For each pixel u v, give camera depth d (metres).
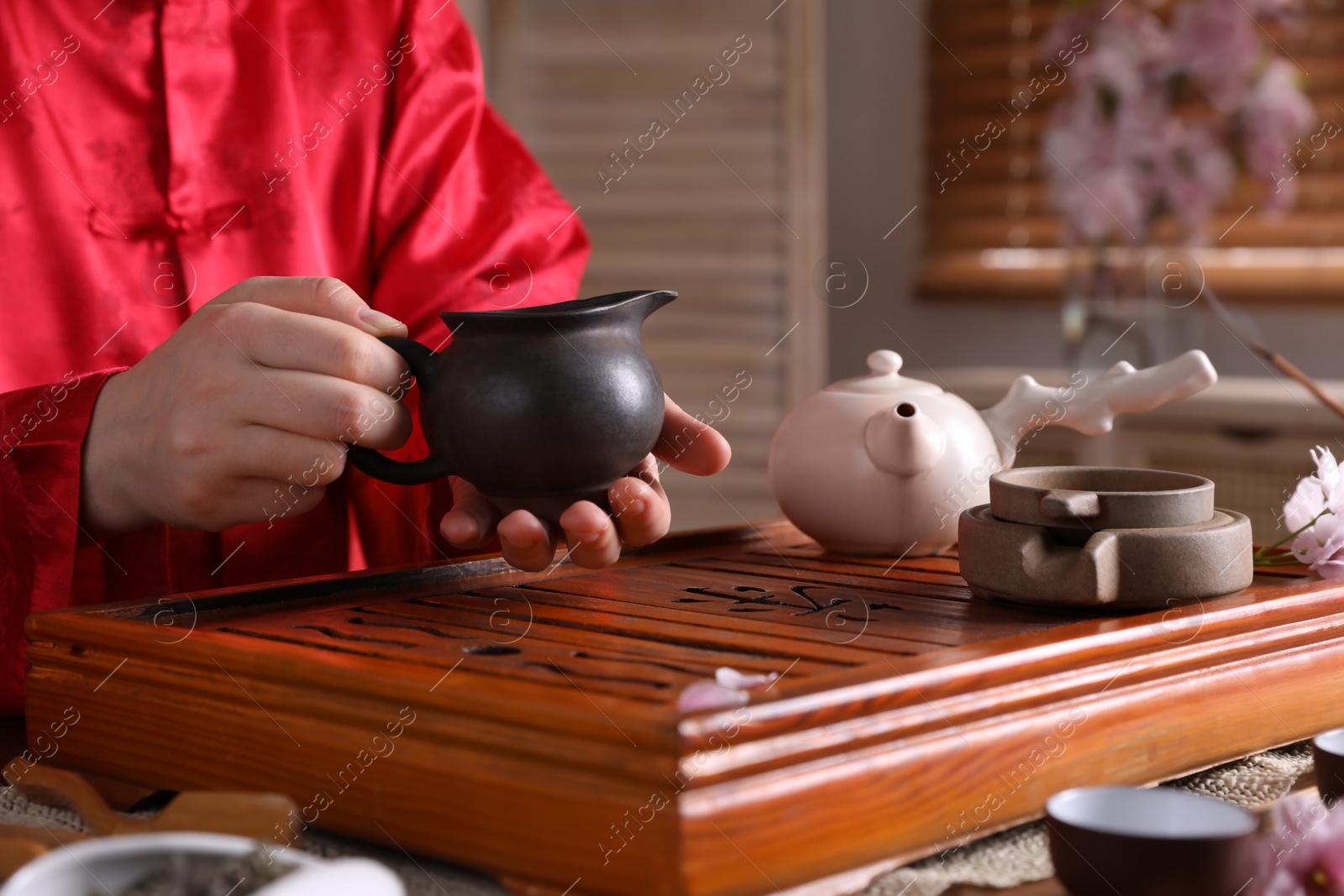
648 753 0.42
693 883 0.41
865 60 2.35
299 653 0.53
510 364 0.60
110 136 0.90
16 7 0.87
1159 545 0.60
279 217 0.94
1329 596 0.62
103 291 0.89
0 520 0.71
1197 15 1.96
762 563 0.78
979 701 0.49
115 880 0.38
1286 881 0.44
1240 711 0.58
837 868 0.45
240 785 0.53
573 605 0.65
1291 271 2.04
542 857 0.45
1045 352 2.28
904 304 2.37
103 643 0.58
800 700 0.44
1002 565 0.63
